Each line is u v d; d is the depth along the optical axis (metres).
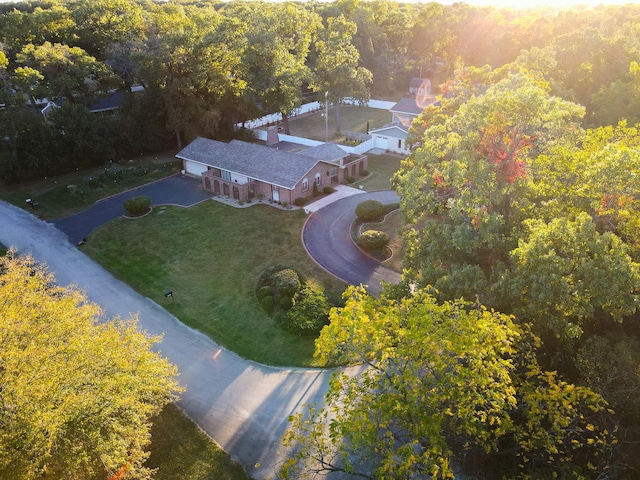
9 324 15.90
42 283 21.03
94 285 31.81
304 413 21.73
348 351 16.27
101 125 52.53
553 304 17.77
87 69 52.66
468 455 17.66
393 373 15.10
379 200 45.38
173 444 20.17
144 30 67.38
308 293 29.72
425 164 28.12
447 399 15.45
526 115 20.67
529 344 17.52
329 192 46.91
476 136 21.62
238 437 20.64
